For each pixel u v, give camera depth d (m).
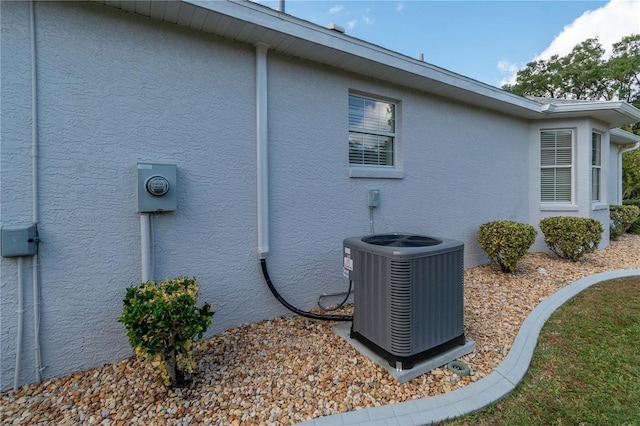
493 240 5.48
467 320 3.67
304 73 3.90
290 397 2.32
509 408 2.25
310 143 3.97
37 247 2.48
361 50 3.84
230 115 3.38
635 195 14.66
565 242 6.16
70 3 2.59
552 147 7.19
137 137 2.88
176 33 3.06
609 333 3.35
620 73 22.45
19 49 2.41
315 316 3.63
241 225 3.49
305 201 3.95
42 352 2.54
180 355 2.41
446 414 2.15
